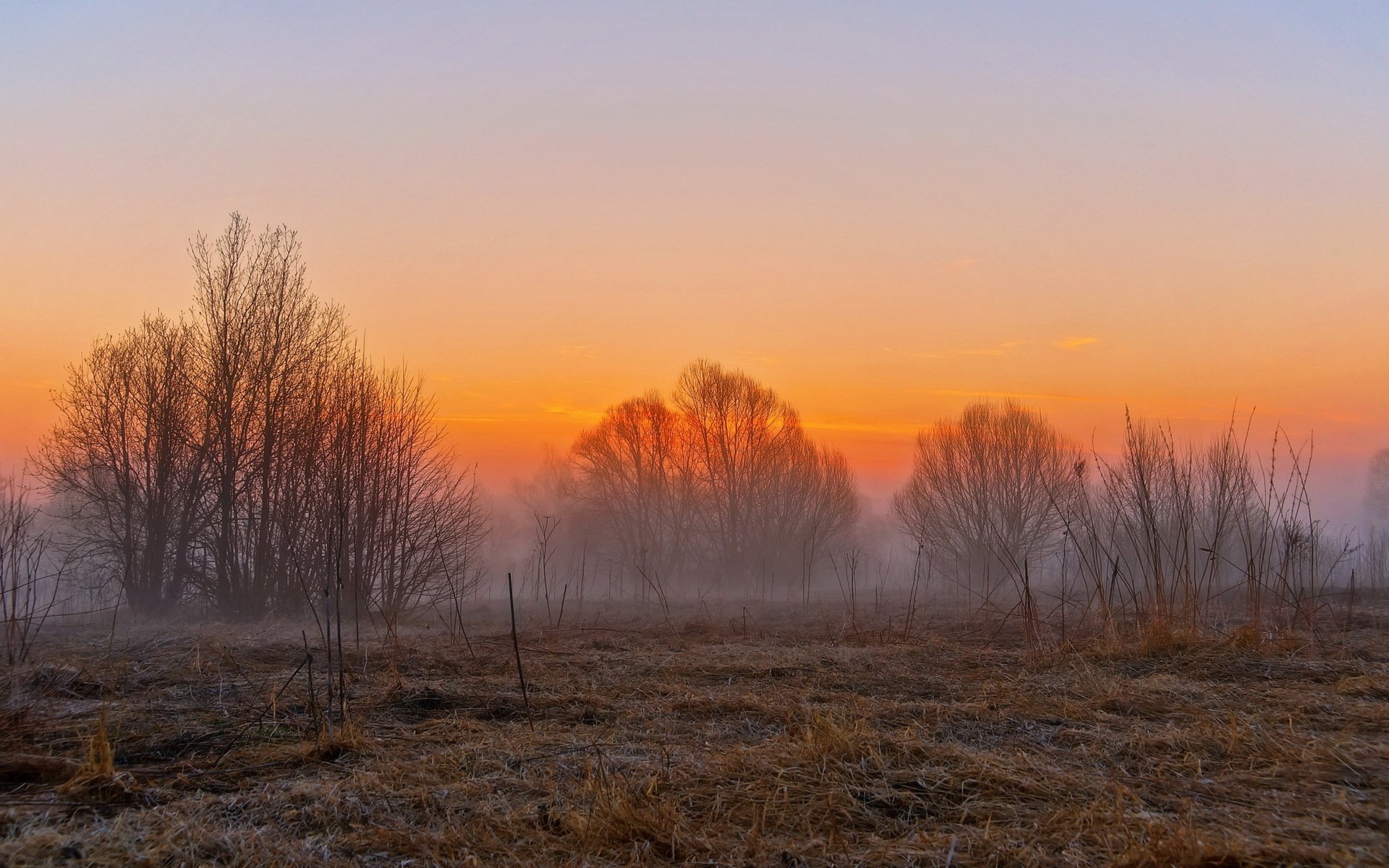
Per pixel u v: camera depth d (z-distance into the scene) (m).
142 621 16.56
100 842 3.91
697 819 4.36
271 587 17.92
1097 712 6.49
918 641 11.53
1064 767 5.11
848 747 5.25
